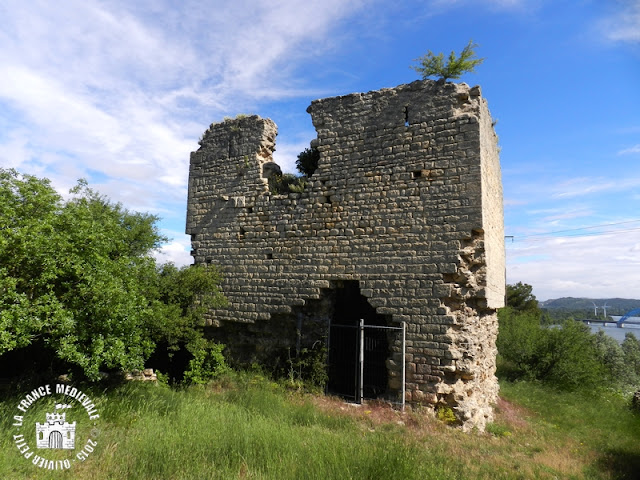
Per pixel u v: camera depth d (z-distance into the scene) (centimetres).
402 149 1188
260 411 983
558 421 1312
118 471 605
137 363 978
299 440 741
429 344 1080
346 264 1220
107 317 892
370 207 1209
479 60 1152
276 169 1492
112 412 849
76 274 866
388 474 613
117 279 952
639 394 1638
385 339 1218
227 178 1491
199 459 652
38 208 910
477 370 1132
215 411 895
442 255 1098
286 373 1268
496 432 1071
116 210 1691
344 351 1290
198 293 1398
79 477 582
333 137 1295
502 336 2222
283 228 1342
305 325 1279
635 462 931
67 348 824
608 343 3141
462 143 1112
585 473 831
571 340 1981
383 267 1165
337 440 752
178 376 1477
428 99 1173
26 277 838
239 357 1380
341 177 1266
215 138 1545
